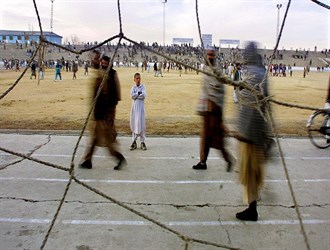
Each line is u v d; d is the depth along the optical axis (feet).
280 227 14.44
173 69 185.16
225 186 18.83
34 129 32.24
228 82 10.09
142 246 12.83
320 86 96.63
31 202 16.43
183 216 15.25
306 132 32.89
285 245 13.06
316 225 14.71
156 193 17.72
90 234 13.62
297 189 18.70
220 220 14.93
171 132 31.71
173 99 58.95
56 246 12.73
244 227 14.38
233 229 14.20
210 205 16.40
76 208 15.85
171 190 18.16
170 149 26.13
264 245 13.03
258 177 14.56
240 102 11.52
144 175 20.34
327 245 13.14
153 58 212.43
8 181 19.13
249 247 12.87
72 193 17.56
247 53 13.73
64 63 168.96
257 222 14.82
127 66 203.31
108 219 14.87
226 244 13.05
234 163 20.94
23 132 30.55
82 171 20.83
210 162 23.00
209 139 20.61
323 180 20.18
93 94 20.04
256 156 14.28
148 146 26.89
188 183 19.20
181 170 21.33
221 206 16.31
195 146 27.12
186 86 83.25
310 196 17.76
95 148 21.24
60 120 36.22
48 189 18.04
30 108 47.03
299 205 16.62
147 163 22.62
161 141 28.55
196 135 30.78
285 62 249.96
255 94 10.50
